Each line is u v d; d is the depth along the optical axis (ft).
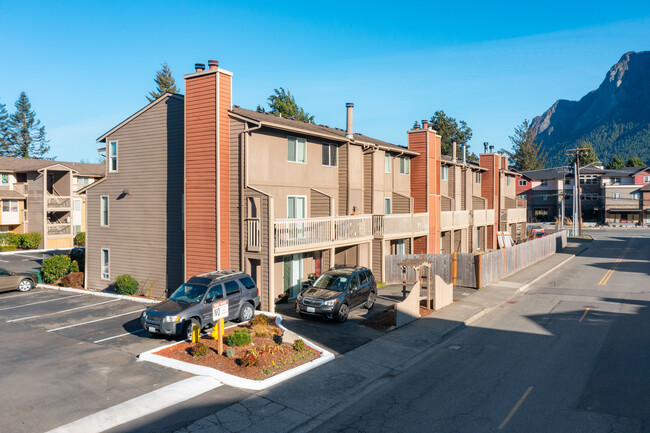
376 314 61.57
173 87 232.73
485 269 85.97
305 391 36.50
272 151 69.36
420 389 37.17
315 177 78.74
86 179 160.04
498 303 71.05
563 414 31.96
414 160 106.42
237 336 44.80
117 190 79.56
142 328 53.57
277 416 32.09
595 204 292.61
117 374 39.17
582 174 293.02
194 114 66.44
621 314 63.26
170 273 73.26
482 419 31.40
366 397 35.65
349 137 84.69
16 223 145.89
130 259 78.07
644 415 31.65
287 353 43.96
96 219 82.64
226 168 65.36
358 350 46.98
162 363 41.57
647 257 129.39
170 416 31.73
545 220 302.86
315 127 87.66
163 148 73.56
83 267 91.66
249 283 57.41
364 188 89.40
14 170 145.59
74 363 41.88
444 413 32.50
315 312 56.13
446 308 66.49
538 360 44.09
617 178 284.20
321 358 43.27
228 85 65.46
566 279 96.22
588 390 36.29
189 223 67.41
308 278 73.20
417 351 47.16
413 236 94.53
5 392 35.55
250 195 63.41
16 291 78.79
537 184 305.94
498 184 153.48
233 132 65.31
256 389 36.52
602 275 100.32
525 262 111.34
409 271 86.22
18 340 49.14
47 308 64.44
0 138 293.02
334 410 33.24
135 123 77.10
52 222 153.07
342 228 75.46
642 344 48.65
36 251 138.72
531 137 400.06
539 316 63.21
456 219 119.24
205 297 50.67
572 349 47.50
